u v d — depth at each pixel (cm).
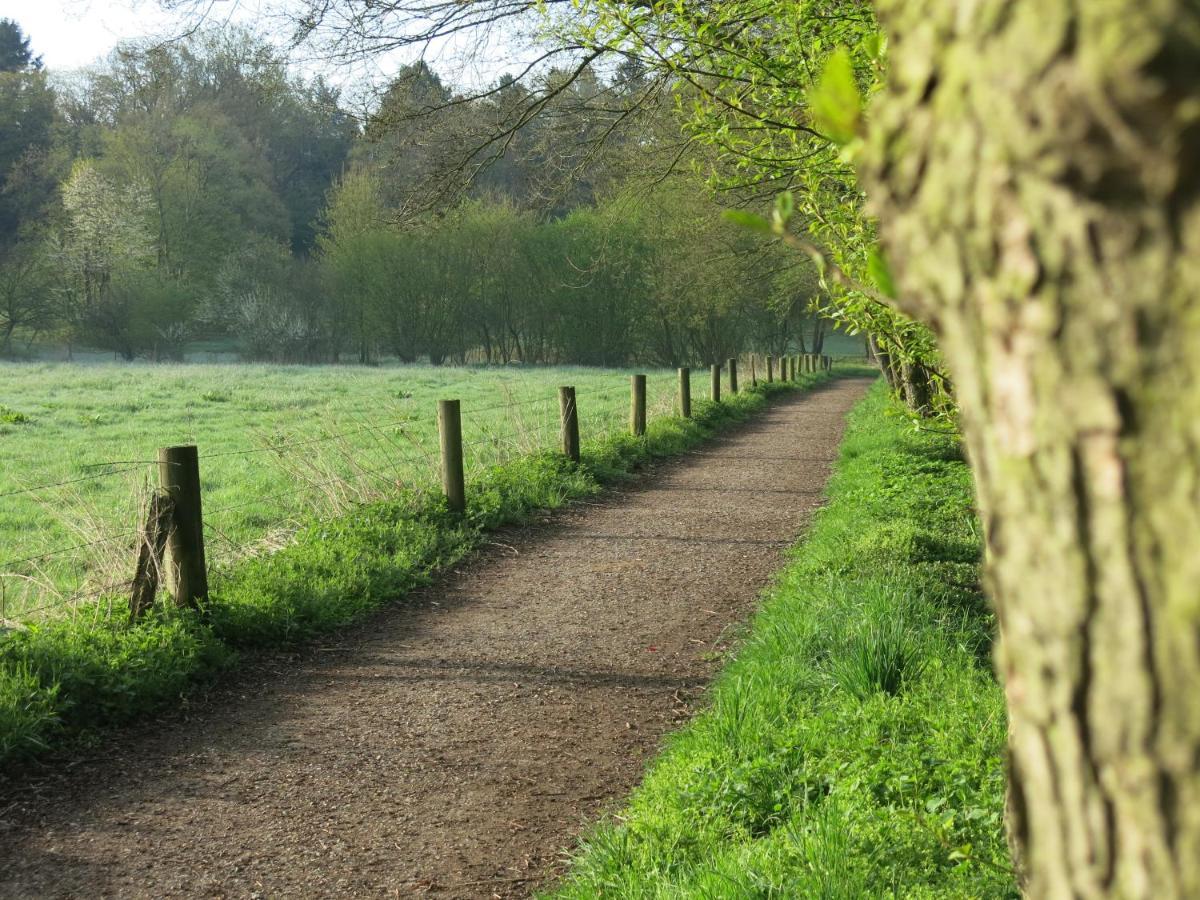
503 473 1127
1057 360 65
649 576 817
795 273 2272
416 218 1041
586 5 465
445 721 520
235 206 6372
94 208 5434
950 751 398
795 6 445
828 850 318
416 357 5691
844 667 493
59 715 494
